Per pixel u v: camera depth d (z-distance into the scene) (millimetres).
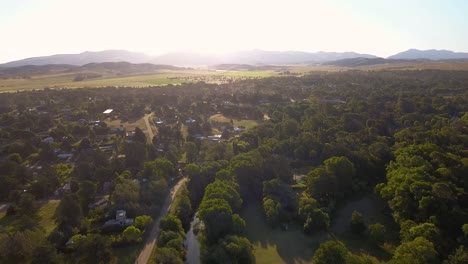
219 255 106750
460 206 124875
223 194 134500
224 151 194375
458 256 95500
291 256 115250
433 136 191500
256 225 134875
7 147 194500
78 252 107750
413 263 92188
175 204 144875
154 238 122000
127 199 138250
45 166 173500
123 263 108312
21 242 106188
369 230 120938
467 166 143250
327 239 124125
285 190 149250
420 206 118812
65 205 124875
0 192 146125
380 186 147250
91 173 163000
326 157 186625
